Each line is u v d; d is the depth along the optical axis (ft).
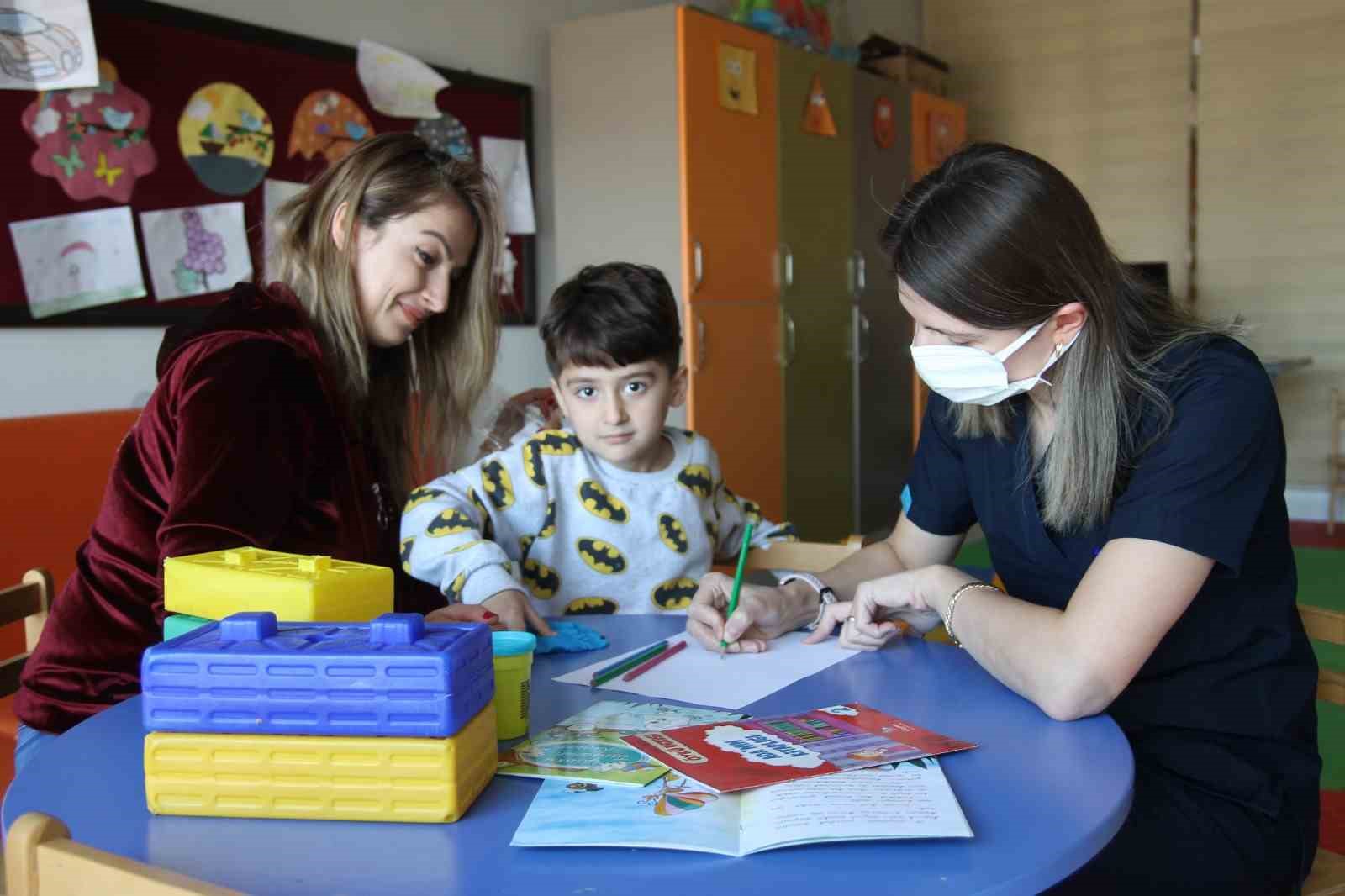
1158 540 3.30
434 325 5.57
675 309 5.15
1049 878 2.28
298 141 10.07
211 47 9.31
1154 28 19.44
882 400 15.88
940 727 3.14
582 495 5.03
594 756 2.81
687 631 4.30
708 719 3.18
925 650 4.00
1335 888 3.67
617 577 5.07
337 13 10.41
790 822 2.40
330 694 2.50
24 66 8.12
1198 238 19.51
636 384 4.88
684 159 11.65
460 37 11.71
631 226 12.09
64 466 7.18
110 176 8.70
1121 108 19.86
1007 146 3.53
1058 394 3.65
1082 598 3.34
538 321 12.79
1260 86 18.79
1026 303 3.42
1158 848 3.30
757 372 13.06
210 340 4.31
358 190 4.82
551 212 12.94
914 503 4.62
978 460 4.11
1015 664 3.37
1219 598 3.61
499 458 5.01
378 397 5.49
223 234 9.52
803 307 13.89
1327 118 18.38
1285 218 18.81
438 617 3.92
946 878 2.22
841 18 15.90
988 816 2.52
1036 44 20.44
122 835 2.48
